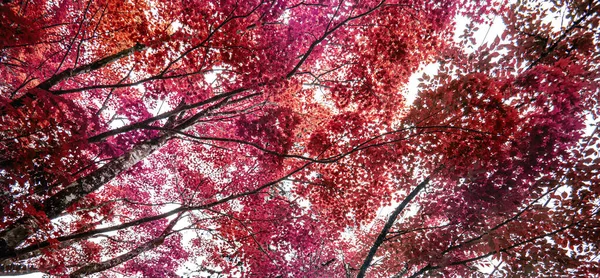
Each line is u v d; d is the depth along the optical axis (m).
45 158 4.75
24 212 4.82
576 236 6.00
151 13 8.02
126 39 8.59
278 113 6.80
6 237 4.97
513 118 5.23
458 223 6.75
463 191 6.59
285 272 9.34
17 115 4.09
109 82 11.17
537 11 6.49
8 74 7.09
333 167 8.19
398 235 7.28
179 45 5.29
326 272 10.08
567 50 6.30
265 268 9.25
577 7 6.30
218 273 11.09
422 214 7.35
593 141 5.45
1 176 4.58
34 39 3.98
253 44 5.65
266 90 6.04
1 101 3.96
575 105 5.46
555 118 5.52
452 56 6.39
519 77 5.70
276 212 9.33
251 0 5.15
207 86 6.15
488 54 6.00
